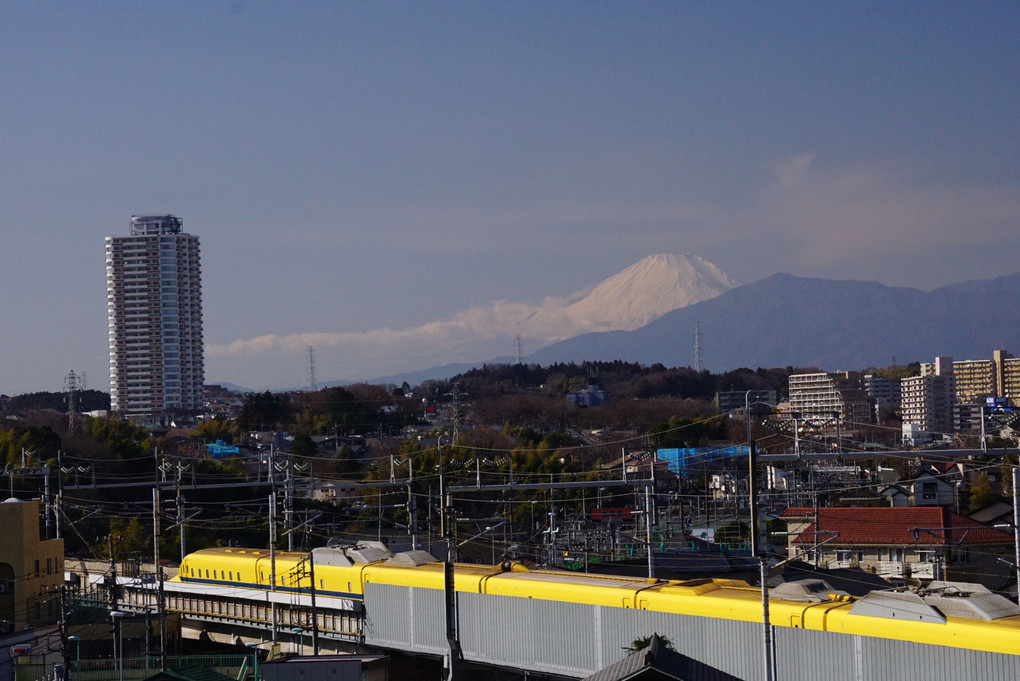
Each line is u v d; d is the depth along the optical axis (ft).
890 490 329.93
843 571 215.92
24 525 212.02
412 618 184.65
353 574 196.75
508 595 168.35
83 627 208.54
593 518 314.55
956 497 341.00
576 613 159.22
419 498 376.89
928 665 123.24
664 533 269.44
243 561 224.33
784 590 142.10
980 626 119.85
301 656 165.78
